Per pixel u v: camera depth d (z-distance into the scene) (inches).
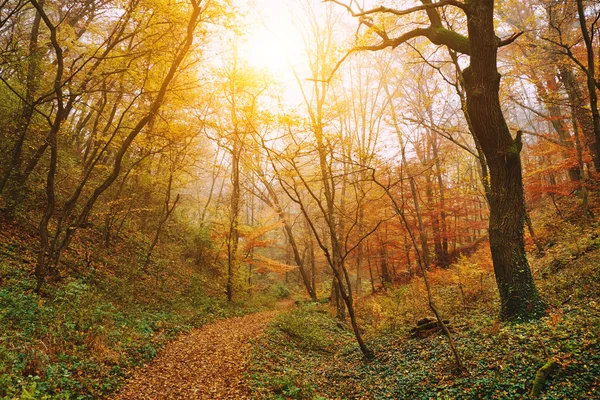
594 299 307.1
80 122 748.0
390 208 856.9
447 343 330.3
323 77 651.5
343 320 643.5
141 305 487.2
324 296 954.1
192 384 297.6
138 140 535.2
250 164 499.8
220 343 422.3
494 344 283.4
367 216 800.3
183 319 504.1
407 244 945.5
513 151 333.7
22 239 451.8
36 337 278.5
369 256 935.0
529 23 587.2
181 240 909.2
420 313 481.7
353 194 815.7
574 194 684.7
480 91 333.1
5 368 217.9
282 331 511.8
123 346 329.1
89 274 464.8
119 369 288.4
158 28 441.7
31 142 510.3
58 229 412.5
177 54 456.8
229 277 738.2
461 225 938.7
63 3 610.5
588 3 545.6
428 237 940.0
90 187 664.4
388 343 410.6
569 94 608.1
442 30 360.2
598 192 618.5
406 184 847.1
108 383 261.9
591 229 478.3
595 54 659.4
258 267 939.3
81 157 778.2
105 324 352.5
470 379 245.1
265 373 337.7
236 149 692.1
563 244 504.4
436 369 282.7
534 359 235.1
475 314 406.0
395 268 1027.3
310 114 459.2
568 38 583.2
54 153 393.1
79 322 328.2
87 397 235.8
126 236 703.7
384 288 908.0
